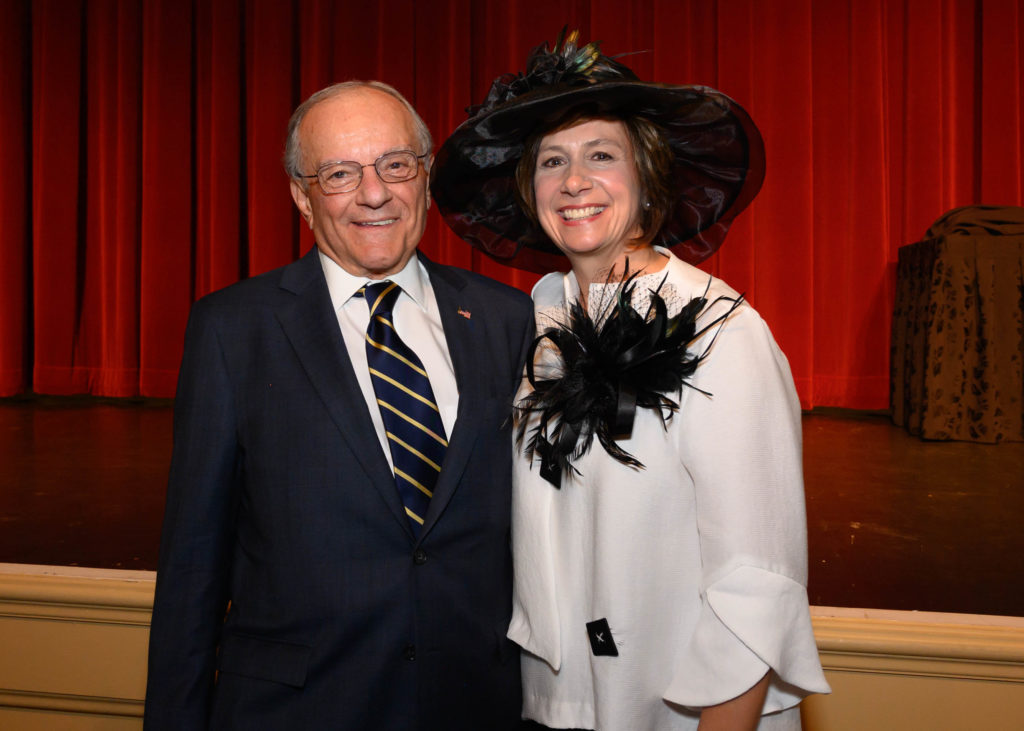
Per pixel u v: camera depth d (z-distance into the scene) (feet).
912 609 5.69
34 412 17.15
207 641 3.82
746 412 3.32
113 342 19.53
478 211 4.76
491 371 4.17
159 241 19.30
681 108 3.81
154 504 8.95
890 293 17.10
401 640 3.73
